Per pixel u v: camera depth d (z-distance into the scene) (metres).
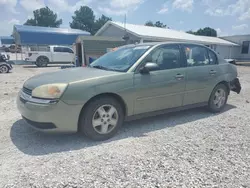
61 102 2.97
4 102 5.74
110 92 3.30
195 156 2.88
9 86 8.50
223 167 2.62
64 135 3.53
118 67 3.75
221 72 4.80
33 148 3.08
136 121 4.29
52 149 3.05
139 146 3.17
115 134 3.54
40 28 27.86
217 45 27.89
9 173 2.45
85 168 2.57
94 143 3.26
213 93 4.73
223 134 3.65
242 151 3.04
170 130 3.82
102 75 3.34
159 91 3.81
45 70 15.93
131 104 3.54
